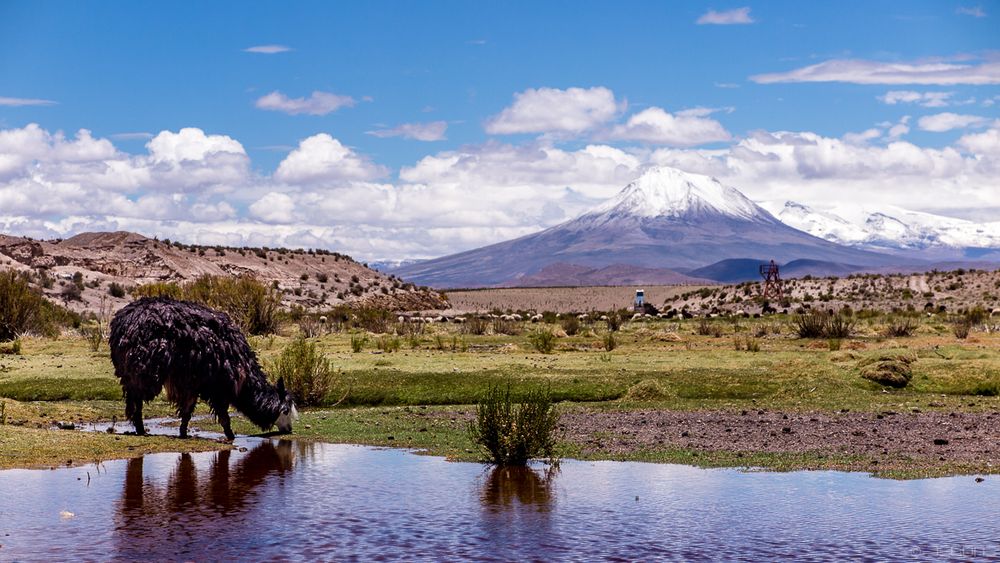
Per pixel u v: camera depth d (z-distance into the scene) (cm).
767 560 1119
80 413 2333
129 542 1170
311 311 9494
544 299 19962
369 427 2167
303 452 1844
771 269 11625
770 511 1357
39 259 10456
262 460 1745
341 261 13812
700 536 1222
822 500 1429
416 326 6031
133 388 1889
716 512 1347
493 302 19288
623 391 2744
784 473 1638
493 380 2867
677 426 2177
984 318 6881
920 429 2112
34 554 1116
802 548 1167
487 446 1739
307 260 13338
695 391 2778
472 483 1553
